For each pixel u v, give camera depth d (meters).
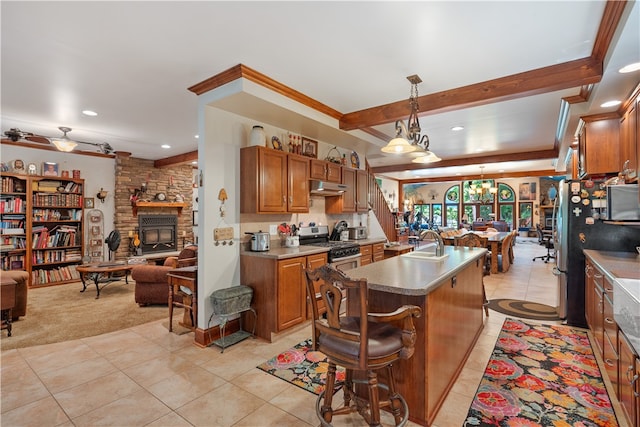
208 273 3.19
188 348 3.07
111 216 6.64
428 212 16.47
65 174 5.98
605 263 2.62
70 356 2.89
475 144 5.91
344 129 4.03
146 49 2.44
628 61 2.26
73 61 2.63
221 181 3.33
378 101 3.56
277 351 3.00
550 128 4.80
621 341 1.97
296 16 2.02
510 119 4.35
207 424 1.97
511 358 2.80
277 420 2.00
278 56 2.55
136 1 1.86
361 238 5.25
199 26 2.13
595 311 2.90
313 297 1.80
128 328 3.61
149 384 2.42
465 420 1.98
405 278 2.07
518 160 6.73
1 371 2.62
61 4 1.89
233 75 2.82
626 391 1.87
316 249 3.69
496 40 2.29
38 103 3.62
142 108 3.80
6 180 5.34
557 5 1.89
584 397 2.21
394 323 1.99
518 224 14.77
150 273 4.32
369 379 1.66
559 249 3.81
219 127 3.30
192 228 7.85
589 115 3.50
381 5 1.90
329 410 1.81
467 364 2.70
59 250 5.91
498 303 4.45
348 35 2.24
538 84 2.74
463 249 3.60
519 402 2.16
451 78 2.94
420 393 1.94
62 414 2.06
